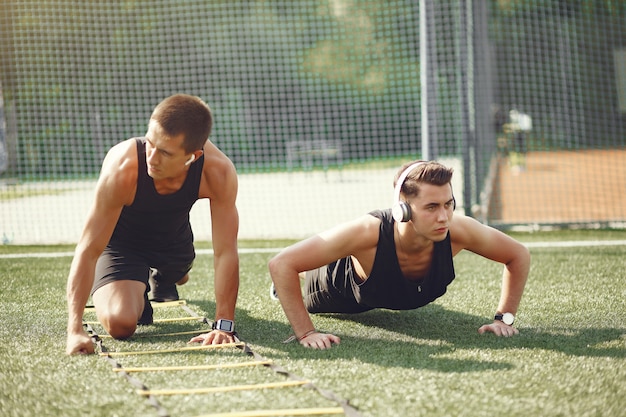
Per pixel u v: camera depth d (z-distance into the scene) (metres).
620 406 3.10
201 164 4.27
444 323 4.84
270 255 8.09
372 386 3.41
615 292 5.71
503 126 21.05
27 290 6.18
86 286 4.14
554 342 4.23
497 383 3.43
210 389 3.33
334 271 4.58
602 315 4.93
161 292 5.61
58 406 3.17
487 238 4.44
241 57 21.92
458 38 10.57
